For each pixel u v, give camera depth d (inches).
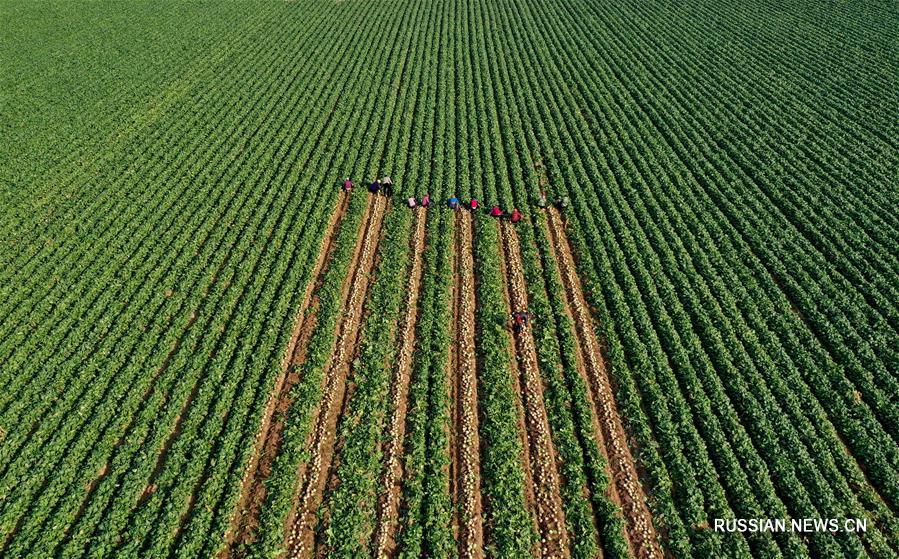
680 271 1176.8
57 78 2000.5
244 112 1830.7
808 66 1988.2
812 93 1829.5
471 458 846.5
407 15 2743.6
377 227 1337.4
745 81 1926.7
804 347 1012.5
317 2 2918.3
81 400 917.8
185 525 765.9
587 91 1934.1
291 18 2689.5
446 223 1323.8
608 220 1343.5
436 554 732.7
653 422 892.0
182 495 790.5
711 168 1489.9
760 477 806.5
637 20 2518.5
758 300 1105.4
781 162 1507.1
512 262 1215.6
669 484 805.9
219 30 2508.6
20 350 1010.1
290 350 1026.1
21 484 804.6
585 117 1791.3
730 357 995.9
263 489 810.8
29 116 1749.5
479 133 1717.5
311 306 1121.4
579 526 763.4
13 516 769.6
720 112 1752.0
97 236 1288.1
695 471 821.9
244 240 1263.5
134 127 1727.4
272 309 1094.4
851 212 1323.8
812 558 732.0
